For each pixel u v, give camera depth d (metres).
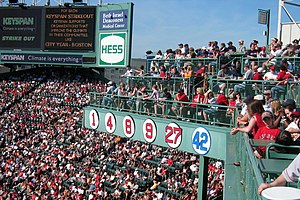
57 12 34.62
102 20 32.41
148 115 17.30
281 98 13.63
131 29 30.53
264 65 15.96
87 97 36.91
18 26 36.25
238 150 8.95
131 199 19.91
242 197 6.29
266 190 2.66
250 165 4.50
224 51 20.66
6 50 36.75
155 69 22.14
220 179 17.67
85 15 33.31
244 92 15.08
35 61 35.72
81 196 21.92
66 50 34.44
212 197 16.17
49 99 37.62
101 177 23.09
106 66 32.31
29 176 27.02
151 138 16.45
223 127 13.53
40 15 35.44
